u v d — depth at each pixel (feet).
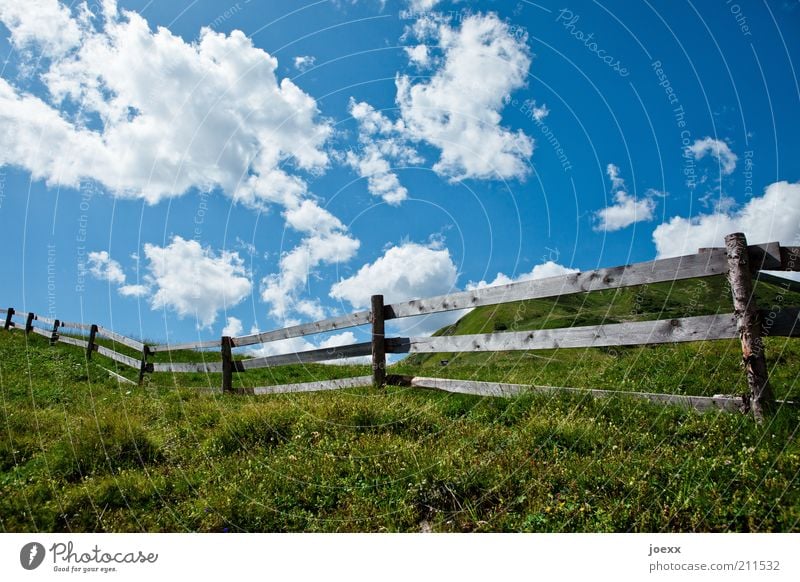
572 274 19.97
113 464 17.62
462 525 12.30
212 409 25.44
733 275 16.37
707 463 12.92
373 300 27.45
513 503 12.90
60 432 21.33
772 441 13.62
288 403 23.32
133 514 13.96
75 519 13.92
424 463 14.99
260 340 35.83
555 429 16.65
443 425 18.95
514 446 15.97
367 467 15.51
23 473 17.13
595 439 15.78
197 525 13.44
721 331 16.63
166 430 21.15
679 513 11.49
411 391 25.44
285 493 14.57
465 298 23.70
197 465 17.37
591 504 12.39
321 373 47.83
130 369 49.73
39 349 55.11
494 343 22.06
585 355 32.45
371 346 27.66
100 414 23.35
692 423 15.80
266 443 18.86
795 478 11.57
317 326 31.24
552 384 24.11
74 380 42.01
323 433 18.85
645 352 28.35
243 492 14.51
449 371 36.04
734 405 16.24
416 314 25.81
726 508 11.25
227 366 37.83
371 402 21.68
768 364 22.88
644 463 13.44
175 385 41.57
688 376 22.24
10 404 29.68
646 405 17.93
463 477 13.92
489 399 21.66
